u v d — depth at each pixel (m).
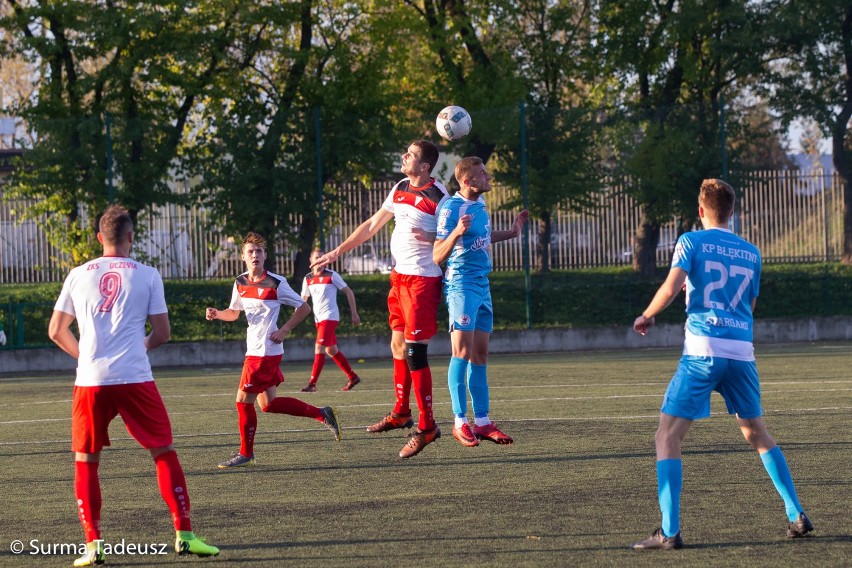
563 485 14.17
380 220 16.25
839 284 45.03
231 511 13.02
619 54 57.47
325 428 21.55
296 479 15.37
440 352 44.19
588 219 44.16
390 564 10.06
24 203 42.59
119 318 10.68
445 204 15.20
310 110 43.25
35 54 49.22
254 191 42.69
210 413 24.95
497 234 16.38
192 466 17.02
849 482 13.88
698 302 10.89
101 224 11.05
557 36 59.75
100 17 46.88
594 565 9.84
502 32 58.00
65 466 17.42
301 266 43.09
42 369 42.50
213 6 49.66
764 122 49.53
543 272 44.28
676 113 44.12
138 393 10.58
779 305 45.19
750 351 10.89
